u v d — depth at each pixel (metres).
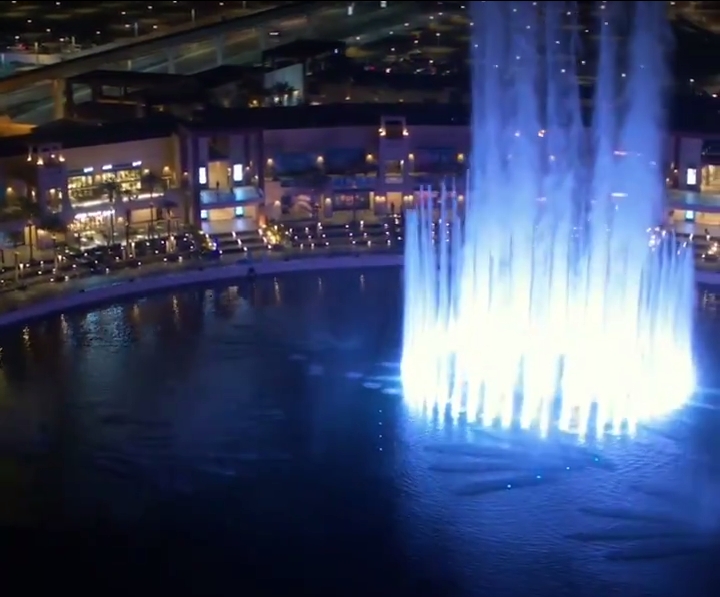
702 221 91.56
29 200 86.75
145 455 57.53
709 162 91.00
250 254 89.81
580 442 58.91
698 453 57.81
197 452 57.91
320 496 53.84
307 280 86.19
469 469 56.31
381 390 65.31
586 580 47.28
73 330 74.44
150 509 52.59
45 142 89.50
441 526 51.31
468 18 181.00
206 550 49.38
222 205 93.62
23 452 57.56
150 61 159.00
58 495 53.56
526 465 56.62
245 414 62.19
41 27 181.00
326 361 69.69
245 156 95.19
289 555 49.06
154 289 82.19
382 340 73.25
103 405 63.00
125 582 46.97
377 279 86.44
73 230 88.88
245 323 76.50
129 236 89.88
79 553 48.97
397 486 54.72
